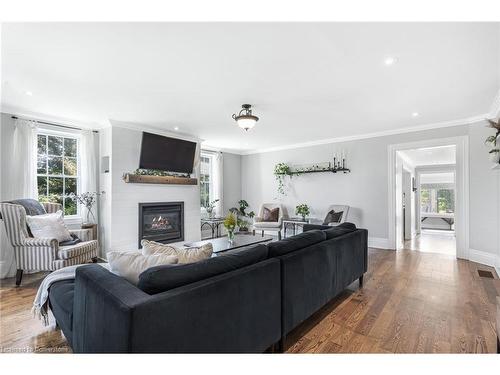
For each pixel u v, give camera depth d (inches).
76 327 60.2
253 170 285.7
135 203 179.8
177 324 47.3
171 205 200.8
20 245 122.8
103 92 121.0
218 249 131.7
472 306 100.8
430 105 139.6
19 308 100.0
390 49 84.7
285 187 258.8
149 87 115.1
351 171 217.5
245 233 199.5
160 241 193.0
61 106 140.6
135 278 59.9
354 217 216.2
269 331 68.4
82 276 58.2
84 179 172.6
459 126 169.3
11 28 72.2
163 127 187.0
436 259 170.4
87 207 171.6
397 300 107.6
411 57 89.6
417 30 74.5
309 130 196.4
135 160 181.8
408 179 264.5
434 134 179.0
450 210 388.2
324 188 233.1
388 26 72.7
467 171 166.6
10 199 142.6
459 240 171.3
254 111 149.9
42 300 79.7
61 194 167.3
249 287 62.3
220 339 55.2
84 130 173.2
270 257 75.6
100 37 77.3
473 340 77.7
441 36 77.4
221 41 79.7
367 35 76.9
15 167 143.9
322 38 78.4
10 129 144.3
